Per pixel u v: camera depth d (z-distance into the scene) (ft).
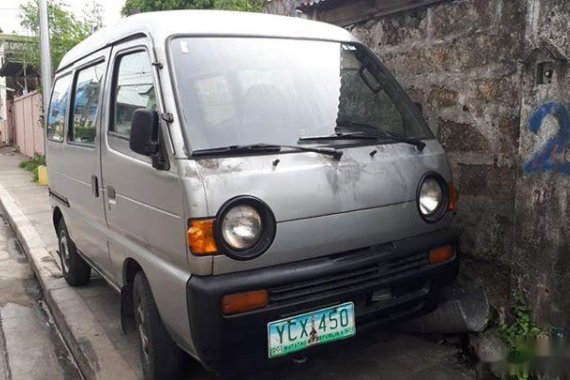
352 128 10.28
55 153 16.60
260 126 9.38
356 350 11.61
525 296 10.28
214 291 7.98
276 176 8.43
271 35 10.64
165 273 8.91
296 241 8.50
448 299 11.43
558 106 9.27
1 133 89.86
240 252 8.13
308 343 8.66
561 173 9.36
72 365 12.96
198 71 9.41
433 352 11.45
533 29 9.57
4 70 68.23
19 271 20.80
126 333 12.85
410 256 9.66
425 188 9.94
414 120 11.22
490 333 10.89
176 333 9.04
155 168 8.96
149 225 9.45
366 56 11.60
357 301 9.25
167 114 8.77
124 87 10.93
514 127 10.68
